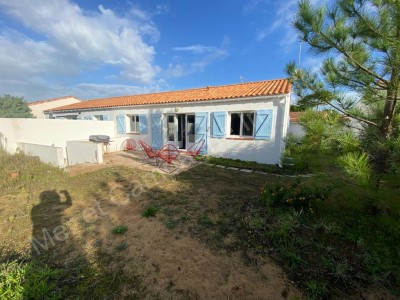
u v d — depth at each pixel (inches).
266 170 258.5
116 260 93.9
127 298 74.5
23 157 281.1
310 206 131.0
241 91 342.3
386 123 109.8
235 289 77.9
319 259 92.1
